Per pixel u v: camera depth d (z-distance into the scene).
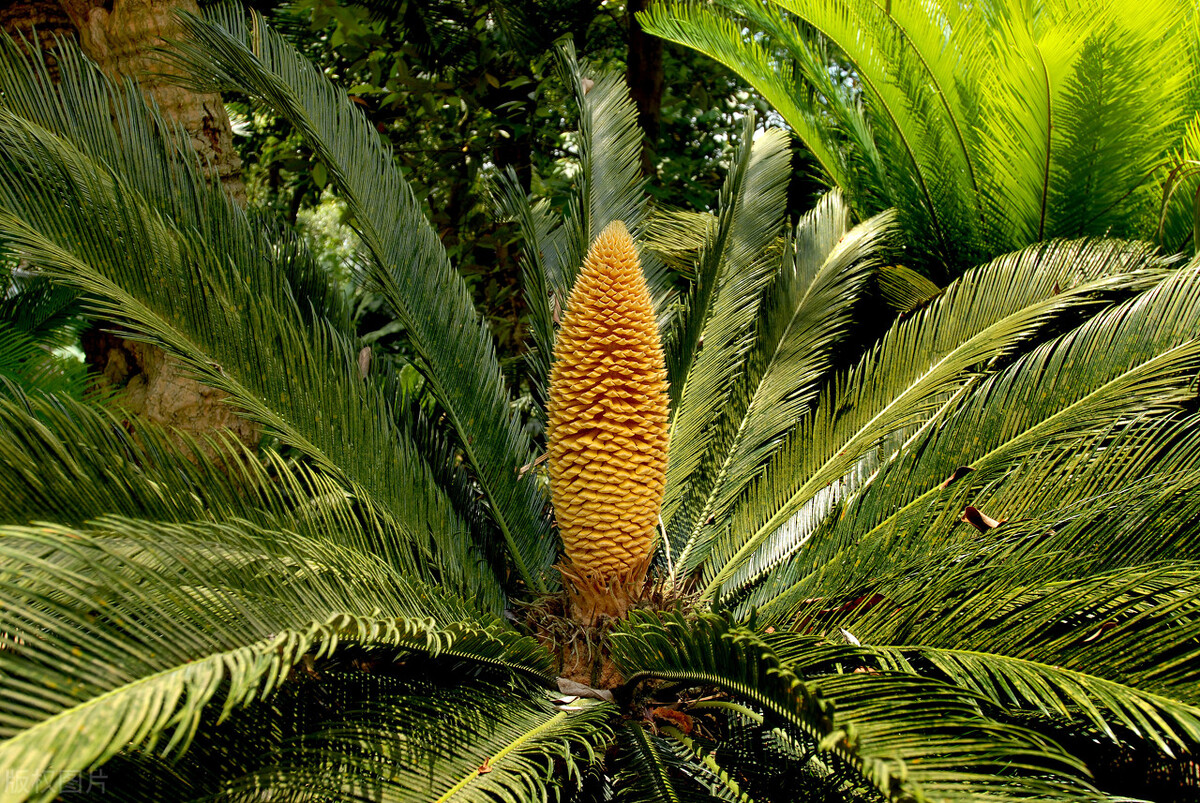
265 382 2.52
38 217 2.15
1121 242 3.56
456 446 3.33
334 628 1.42
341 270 7.12
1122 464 2.49
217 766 1.87
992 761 1.45
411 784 1.76
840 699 1.65
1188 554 2.21
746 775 2.20
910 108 4.34
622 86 4.27
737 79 7.28
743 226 4.23
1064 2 3.62
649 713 2.47
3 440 1.75
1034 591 2.11
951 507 2.54
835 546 2.88
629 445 2.59
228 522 2.06
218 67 2.76
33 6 3.37
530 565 3.22
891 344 3.45
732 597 3.14
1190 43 3.94
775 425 3.58
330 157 2.95
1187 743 2.15
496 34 5.32
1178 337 2.73
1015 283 3.39
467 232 5.79
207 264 2.40
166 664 1.33
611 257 2.55
